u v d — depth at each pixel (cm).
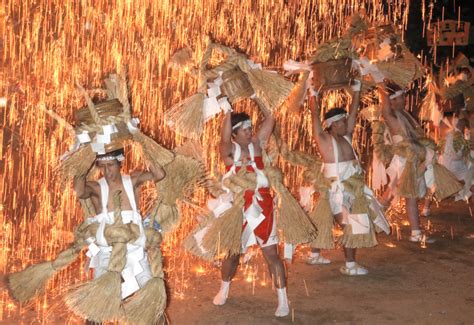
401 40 686
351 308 556
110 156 429
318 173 634
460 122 891
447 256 710
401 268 667
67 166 423
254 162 530
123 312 416
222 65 512
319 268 663
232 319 529
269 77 511
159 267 433
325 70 605
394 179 772
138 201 441
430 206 946
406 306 562
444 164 893
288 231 531
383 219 656
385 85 759
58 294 568
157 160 440
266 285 608
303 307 556
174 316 532
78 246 438
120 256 417
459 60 928
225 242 515
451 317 539
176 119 497
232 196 530
